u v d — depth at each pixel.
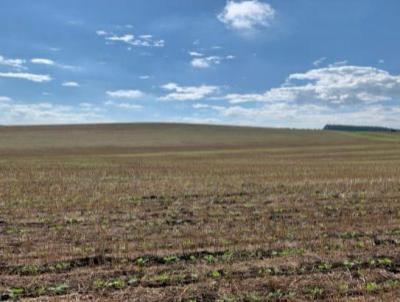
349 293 6.80
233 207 15.21
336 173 28.28
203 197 17.66
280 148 72.31
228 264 8.29
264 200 16.70
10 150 66.50
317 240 10.11
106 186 21.16
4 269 8.16
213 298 6.69
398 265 8.26
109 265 8.37
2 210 14.65
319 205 15.40
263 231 11.20
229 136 93.69
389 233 10.92
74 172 29.42
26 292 6.97
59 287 7.12
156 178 25.45
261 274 7.70
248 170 31.27
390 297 6.60
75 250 9.34
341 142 86.12
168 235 10.82
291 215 13.59
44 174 27.72
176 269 8.02
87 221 12.82
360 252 9.00
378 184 21.08
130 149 71.00
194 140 86.56
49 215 13.80
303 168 32.88
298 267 8.06
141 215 13.80
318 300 6.54
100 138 85.69
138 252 9.17
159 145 77.94
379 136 100.38
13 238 10.62
